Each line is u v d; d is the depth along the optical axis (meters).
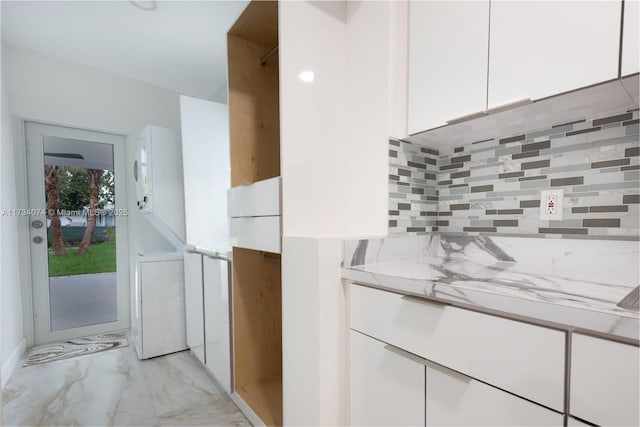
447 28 1.10
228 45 1.75
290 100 1.25
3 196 2.22
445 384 0.78
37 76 2.58
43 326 2.70
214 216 2.38
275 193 1.27
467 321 0.74
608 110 0.96
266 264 1.84
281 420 1.48
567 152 1.06
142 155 2.57
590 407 0.56
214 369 1.93
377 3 1.28
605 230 0.97
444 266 1.13
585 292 0.70
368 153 1.31
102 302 2.98
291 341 1.19
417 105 1.21
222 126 2.42
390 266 1.12
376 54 1.28
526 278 0.88
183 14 2.11
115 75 2.93
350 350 1.07
